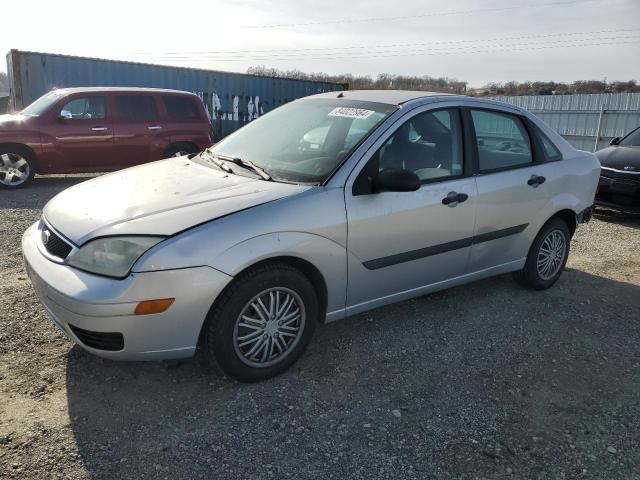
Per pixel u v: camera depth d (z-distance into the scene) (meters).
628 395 3.24
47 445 2.51
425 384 3.24
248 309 2.97
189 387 3.04
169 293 2.65
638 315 4.46
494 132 4.20
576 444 2.76
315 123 3.83
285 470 2.47
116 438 2.60
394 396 3.09
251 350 3.03
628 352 3.80
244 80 15.70
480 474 2.51
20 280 4.43
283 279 3.02
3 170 8.99
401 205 3.46
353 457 2.58
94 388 2.98
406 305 4.37
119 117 9.80
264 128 4.11
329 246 3.15
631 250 6.60
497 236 4.19
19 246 5.48
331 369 3.33
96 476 2.35
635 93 21.36
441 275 3.92
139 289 2.61
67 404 2.82
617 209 8.16
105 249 2.71
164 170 3.68
